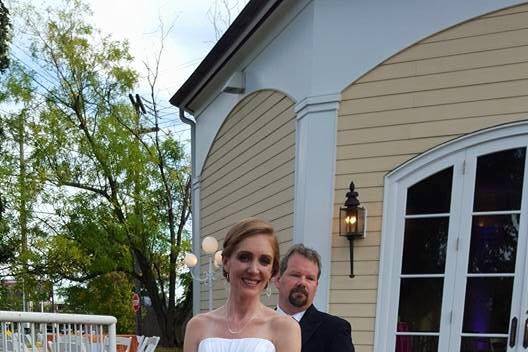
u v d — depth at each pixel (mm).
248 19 6137
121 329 17422
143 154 14266
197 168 9258
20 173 13570
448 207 4496
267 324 1874
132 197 14383
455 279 4387
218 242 8055
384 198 4699
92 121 14023
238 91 7094
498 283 4266
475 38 4559
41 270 14102
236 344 1803
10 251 13898
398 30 4832
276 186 5957
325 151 4969
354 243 4730
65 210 13922
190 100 9117
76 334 3938
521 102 4359
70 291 15086
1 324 3322
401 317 4535
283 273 2570
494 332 4230
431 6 4727
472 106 4504
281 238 5723
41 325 3576
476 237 4391
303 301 2518
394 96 4785
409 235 4605
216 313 1966
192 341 1927
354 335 4621
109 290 15430
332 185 4891
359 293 4668
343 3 5082
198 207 9141
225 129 7879
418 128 4664
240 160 7203
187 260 8422
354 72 4957
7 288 14117
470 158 4465
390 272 4602
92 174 14234
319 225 4887
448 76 4609
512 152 4352
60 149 13773
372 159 4793
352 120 4914
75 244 13805
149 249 15000
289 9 5707
